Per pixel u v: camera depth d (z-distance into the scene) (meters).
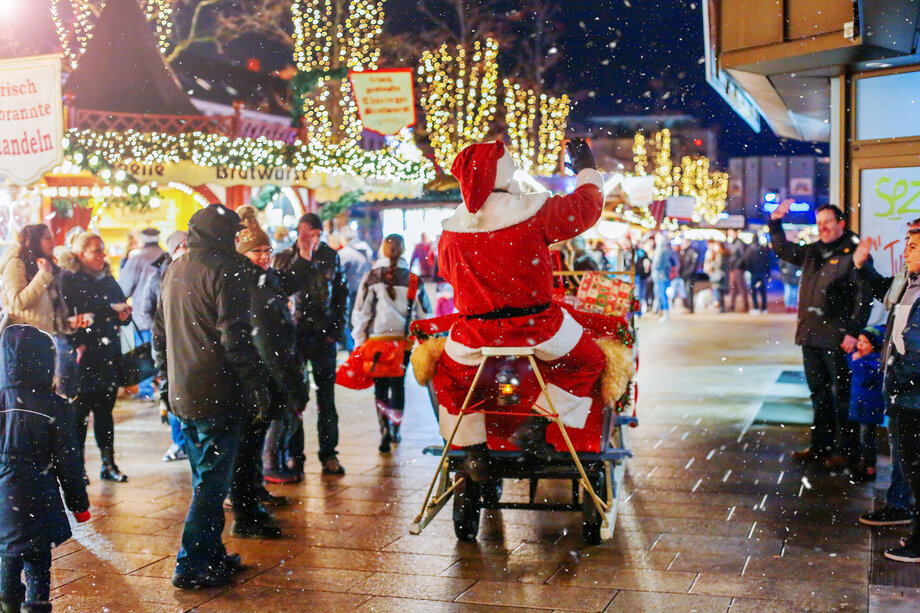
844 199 8.95
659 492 6.71
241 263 5.10
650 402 10.70
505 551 5.50
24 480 4.28
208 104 23.03
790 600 4.54
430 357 5.44
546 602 4.62
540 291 5.05
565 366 5.12
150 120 14.87
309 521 6.22
